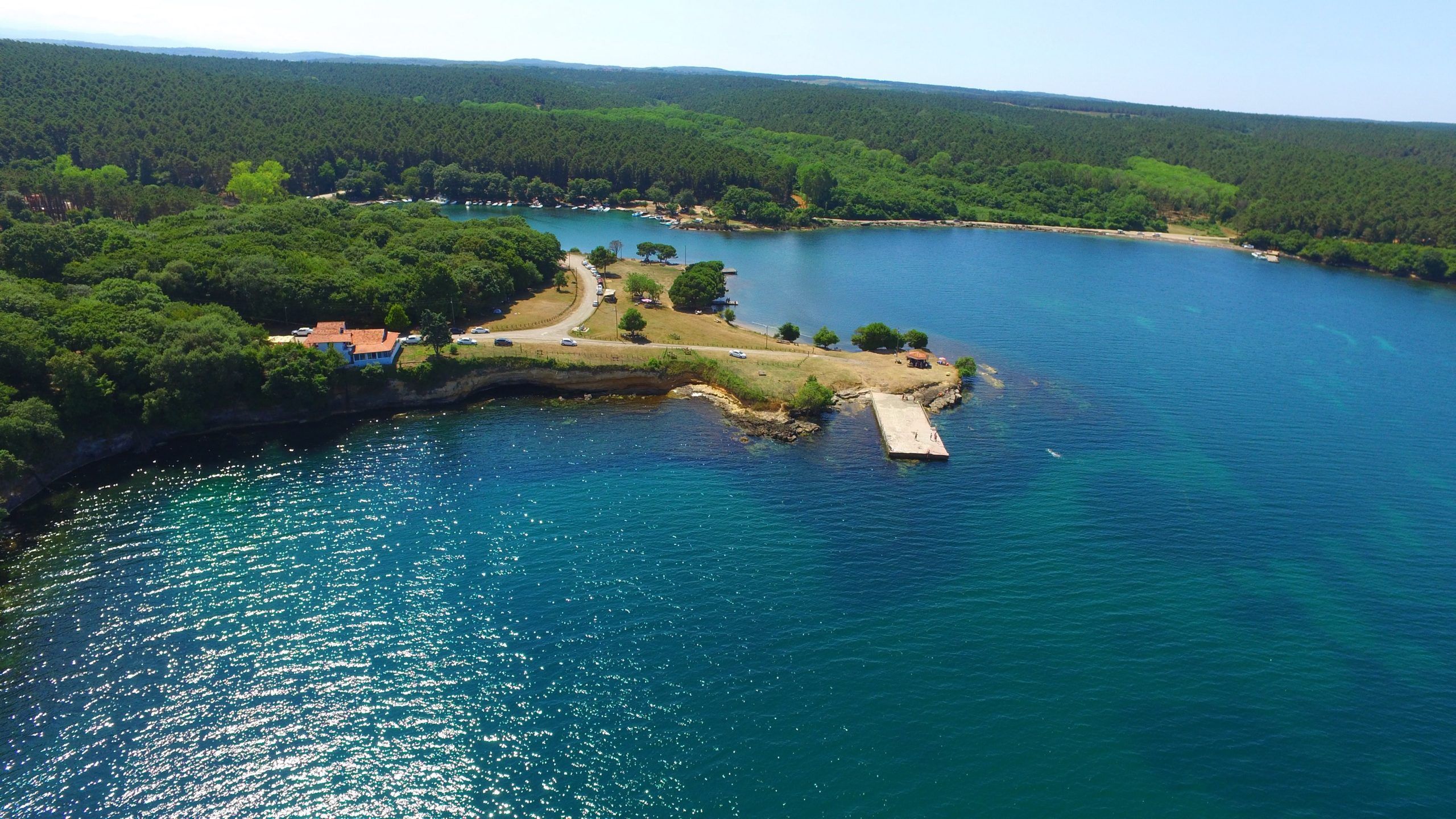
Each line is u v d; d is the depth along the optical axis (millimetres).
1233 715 93312
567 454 151500
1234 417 182500
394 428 160875
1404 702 96375
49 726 85375
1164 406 188250
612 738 86688
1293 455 162750
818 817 78750
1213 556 125375
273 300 187000
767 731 88312
